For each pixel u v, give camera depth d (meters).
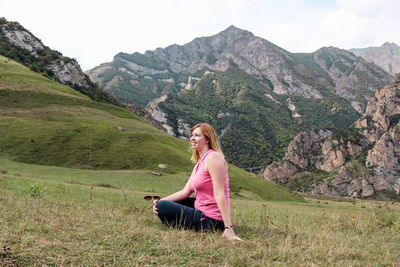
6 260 2.94
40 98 80.62
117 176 42.81
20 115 67.06
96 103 93.12
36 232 4.05
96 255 3.37
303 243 4.88
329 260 3.89
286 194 67.25
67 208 6.80
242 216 8.41
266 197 60.78
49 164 49.50
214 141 5.22
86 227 4.69
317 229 6.90
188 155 67.50
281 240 4.91
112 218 5.79
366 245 5.24
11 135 55.16
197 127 5.30
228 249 4.05
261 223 7.06
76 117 73.00
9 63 103.62
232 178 66.31
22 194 8.98
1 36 128.62
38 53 135.62
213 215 5.02
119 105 149.12
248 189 62.53
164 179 46.50
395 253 4.75
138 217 6.19
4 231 3.90
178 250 3.86
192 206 5.68
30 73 99.75
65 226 4.59
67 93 93.94
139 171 49.56
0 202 6.55
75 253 3.38
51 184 17.70
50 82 98.81
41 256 3.17
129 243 3.95
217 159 4.93
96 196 13.81
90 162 53.12
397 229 7.42
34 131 58.69
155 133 79.69
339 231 6.98
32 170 38.75
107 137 64.12
